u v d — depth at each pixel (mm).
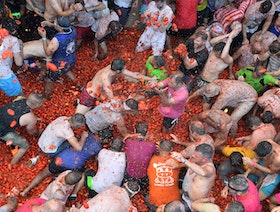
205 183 6098
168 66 8250
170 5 8289
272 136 7031
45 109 7531
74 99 7773
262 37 8266
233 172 7078
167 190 6414
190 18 8367
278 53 7770
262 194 6695
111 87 6977
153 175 6430
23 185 6723
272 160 6445
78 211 5965
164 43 8250
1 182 6707
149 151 6551
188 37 8750
